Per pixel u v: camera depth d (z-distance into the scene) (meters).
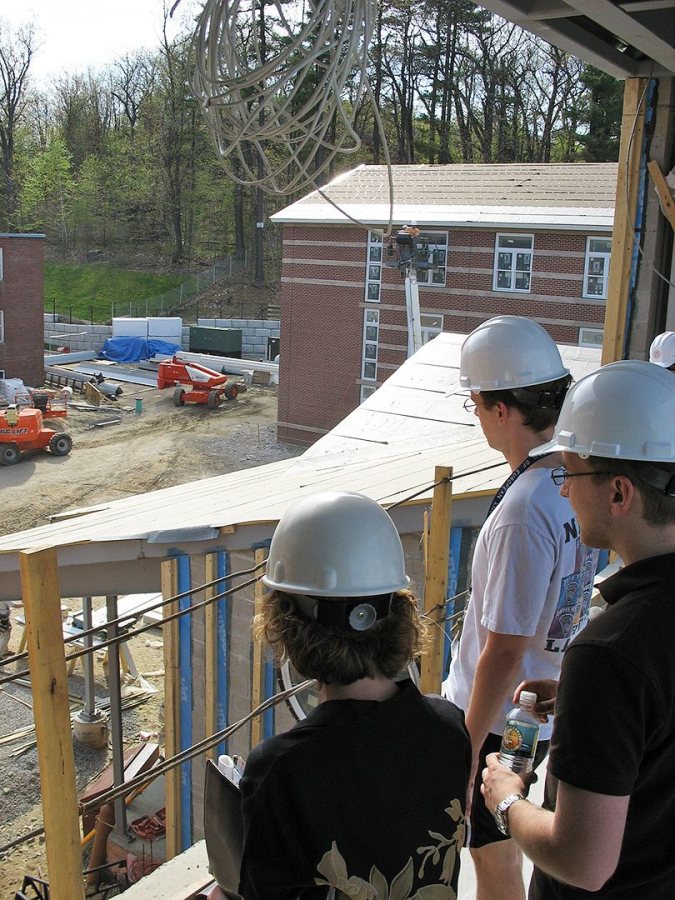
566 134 69.44
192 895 2.95
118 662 11.17
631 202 6.40
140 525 7.80
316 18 3.53
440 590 3.67
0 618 17.34
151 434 38.03
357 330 35.41
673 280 6.51
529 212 31.70
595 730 1.46
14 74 80.00
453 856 1.69
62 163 81.56
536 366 2.54
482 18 68.94
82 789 12.83
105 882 10.64
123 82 87.88
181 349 56.56
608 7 4.16
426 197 34.34
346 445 9.23
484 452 8.12
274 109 3.79
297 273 36.22
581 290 31.11
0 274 43.06
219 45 3.70
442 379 10.56
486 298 32.69
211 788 1.88
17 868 11.02
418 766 1.65
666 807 1.58
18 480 31.41
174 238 81.06
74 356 52.09
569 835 1.49
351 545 1.70
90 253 80.44
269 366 49.44
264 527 7.57
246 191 78.19
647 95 6.16
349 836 1.57
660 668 1.47
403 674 1.77
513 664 2.39
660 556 1.60
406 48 72.06
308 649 1.65
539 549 2.36
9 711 15.18
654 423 1.67
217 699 8.77
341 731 1.61
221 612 8.45
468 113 73.25
